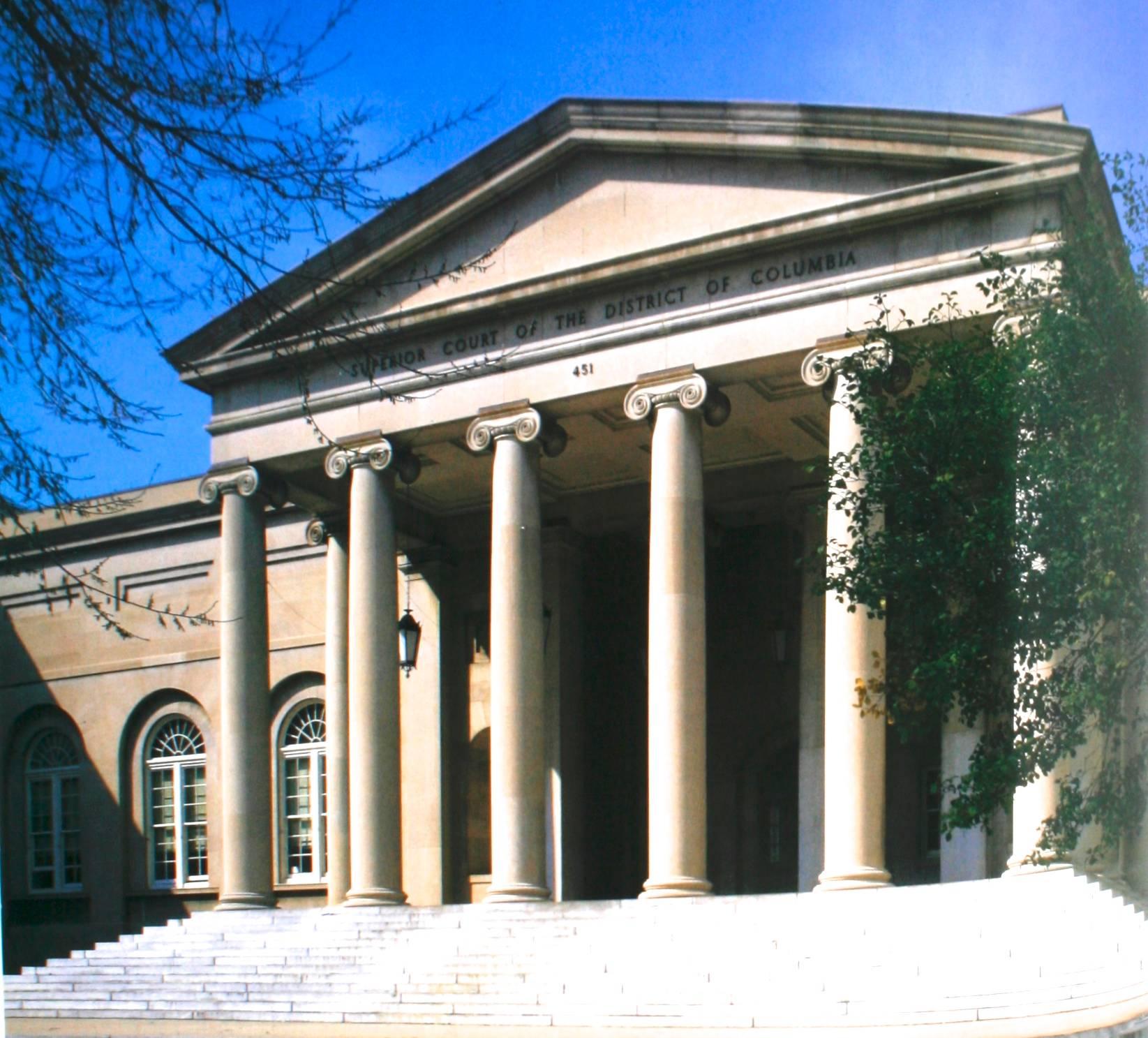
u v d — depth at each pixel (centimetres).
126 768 4562
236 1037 2373
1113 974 2064
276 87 1123
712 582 3784
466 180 3136
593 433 3366
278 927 3047
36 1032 2594
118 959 3022
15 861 4706
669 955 2442
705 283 2925
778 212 2888
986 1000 1998
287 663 4269
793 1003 2144
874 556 2089
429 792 3816
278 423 3325
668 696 2809
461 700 3922
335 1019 2542
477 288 3148
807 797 3170
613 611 3881
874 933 2331
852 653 2655
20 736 4778
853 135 2795
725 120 2908
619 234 3030
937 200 2691
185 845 4447
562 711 3716
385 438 3197
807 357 2783
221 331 3353
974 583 2028
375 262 3209
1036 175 2620
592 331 3016
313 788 4203
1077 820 1992
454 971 2597
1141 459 1942
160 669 4528
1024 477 1986
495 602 3022
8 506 1141
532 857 2938
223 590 3328
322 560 4269
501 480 3052
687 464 2889
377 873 3086
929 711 2133
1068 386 2002
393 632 3186
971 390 2070
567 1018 2302
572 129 3048
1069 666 2012
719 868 3662
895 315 2722
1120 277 2045
